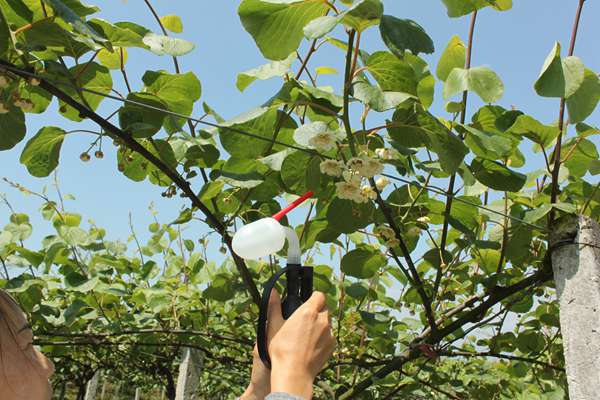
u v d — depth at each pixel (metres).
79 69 1.63
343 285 3.00
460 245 2.33
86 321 4.07
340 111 1.74
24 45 1.42
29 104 1.51
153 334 4.12
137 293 3.63
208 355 3.65
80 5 1.50
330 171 1.63
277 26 1.36
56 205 3.32
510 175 1.92
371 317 2.59
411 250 2.31
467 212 2.25
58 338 4.00
